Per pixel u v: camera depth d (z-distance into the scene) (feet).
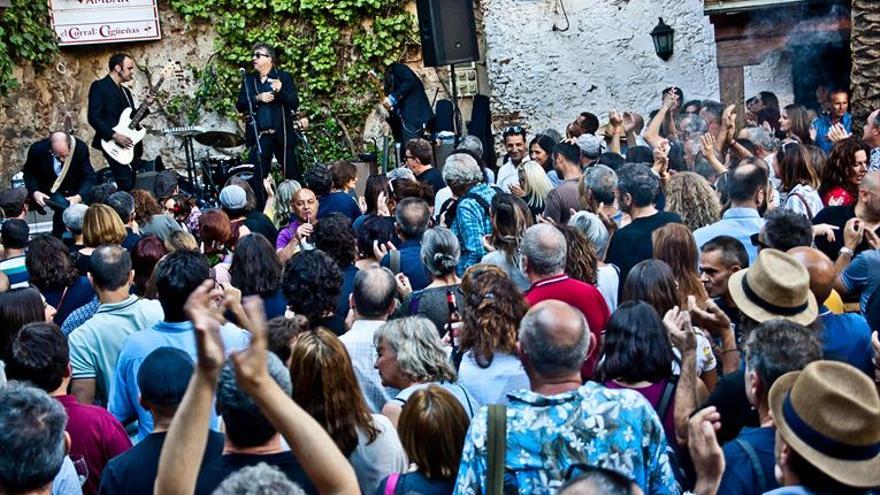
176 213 32.83
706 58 47.21
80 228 25.94
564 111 48.52
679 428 13.19
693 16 47.11
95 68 51.16
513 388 15.15
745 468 11.60
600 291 18.75
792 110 33.55
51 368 14.64
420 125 43.09
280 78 42.11
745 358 12.39
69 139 38.04
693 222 21.57
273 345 14.84
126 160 41.68
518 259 19.71
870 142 25.70
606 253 21.35
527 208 20.01
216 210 24.63
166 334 16.24
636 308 13.70
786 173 23.57
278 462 11.53
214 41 51.57
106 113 41.83
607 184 22.45
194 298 9.11
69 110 50.11
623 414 11.43
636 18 47.62
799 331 12.09
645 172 20.54
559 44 48.32
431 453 12.31
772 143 28.81
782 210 17.69
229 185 27.66
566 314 11.78
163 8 51.34
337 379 13.06
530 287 18.06
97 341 17.84
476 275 15.92
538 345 11.68
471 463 11.44
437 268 18.75
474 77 50.85
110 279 17.99
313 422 9.68
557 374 11.71
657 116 32.53
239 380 9.39
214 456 12.90
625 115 35.58
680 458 13.41
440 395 12.50
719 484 11.52
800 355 11.85
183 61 51.83
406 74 43.47
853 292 18.39
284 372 11.62
